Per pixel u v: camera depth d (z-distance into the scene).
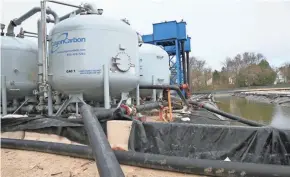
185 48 25.66
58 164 3.84
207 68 82.88
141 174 3.22
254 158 3.65
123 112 5.29
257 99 32.91
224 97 43.56
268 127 3.76
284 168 2.68
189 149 4.05
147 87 9.91
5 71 7.66
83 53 6.02
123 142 4.56
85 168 3.62
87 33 6.04
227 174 2.87
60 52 6.24
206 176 3.02
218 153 3.85
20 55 7.95
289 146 3.51
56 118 5.57
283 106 20.58
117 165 2.65
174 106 10.77
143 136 4.40
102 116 4.80
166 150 4.20
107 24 6.18
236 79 77.56
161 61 12.40
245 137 3.78
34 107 8.05
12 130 5.73
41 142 4.55
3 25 8.49
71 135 4.91
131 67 6.59
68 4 7.18
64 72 6.16
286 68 79.69
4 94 7.54
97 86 6.14
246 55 90.25
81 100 6.30
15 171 3.65
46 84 6.77
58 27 6.36
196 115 8.88
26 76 8.08
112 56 6.19
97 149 2.94
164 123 4.35
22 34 9.12
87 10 7.00
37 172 3.58
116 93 6.67
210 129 4.00
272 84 73.88
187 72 25.67
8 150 4.73
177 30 21.91
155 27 22.05
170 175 3.15
